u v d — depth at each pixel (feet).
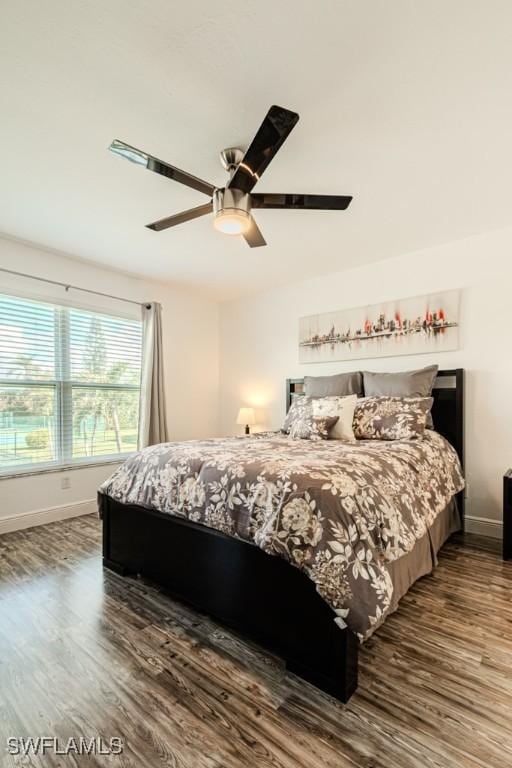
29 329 10.60
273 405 14.44
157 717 4.08
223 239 9.99
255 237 7.48
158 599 6.56
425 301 10.68
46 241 10.11
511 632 5.59
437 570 7.63
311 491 4.71
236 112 5.52
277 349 14.33
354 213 8.60
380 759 3.58
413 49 4.50
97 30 4.28
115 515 7.57
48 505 10.71
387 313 11.39
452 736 3.83
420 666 4.86
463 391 9.95
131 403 13.19
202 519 5.74
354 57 4.61
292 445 7.88
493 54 4.54
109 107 5.42
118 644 5.32
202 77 4.90
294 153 6.45
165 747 3.72
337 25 4.23
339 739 3.80
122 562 7.39
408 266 11.05
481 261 9.81
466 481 9.96
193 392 15.24
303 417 10.27
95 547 8.86
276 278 13.28
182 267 12.16
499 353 9.56
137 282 13.28
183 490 6.15
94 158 6.59
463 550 8.64
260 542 4.85
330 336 12.67
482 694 4.39
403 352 11.04
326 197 6.23
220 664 4.92
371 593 4.29
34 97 5.22
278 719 4.05
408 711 4.14
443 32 4.27
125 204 8.15
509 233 9.43
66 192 7.67
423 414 9.18
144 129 5.88
